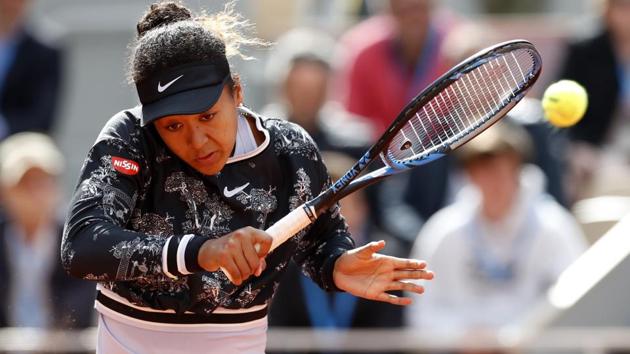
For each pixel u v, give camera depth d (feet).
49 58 87.20
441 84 33.96
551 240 67.56
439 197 75.51
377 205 71.56
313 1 106.11
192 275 33.91
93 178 32.60
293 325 64.44
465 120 37.22
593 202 81.66
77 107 98.73
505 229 67.36
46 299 66.54
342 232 36.78
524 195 68.44
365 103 83.25
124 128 33.50
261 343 36.09
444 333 63.21
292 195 35.01
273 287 35.63
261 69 92.02
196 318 34.63
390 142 34.60
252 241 30.86
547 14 112.16
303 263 37.04
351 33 89.66
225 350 35.01
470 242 67.36
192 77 32.07
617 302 64.34
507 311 66.49
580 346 61.41
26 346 61.11
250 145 34.65
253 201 34.40
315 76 73.15
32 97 86.02
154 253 30.96
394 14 82.84
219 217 34.12
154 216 33.88
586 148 84.07
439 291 67.36
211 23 34.83
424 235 68.85
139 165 33.32
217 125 32.32
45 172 69.87
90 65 99.60
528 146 75.66
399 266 35.09
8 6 85.46
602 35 84.43
